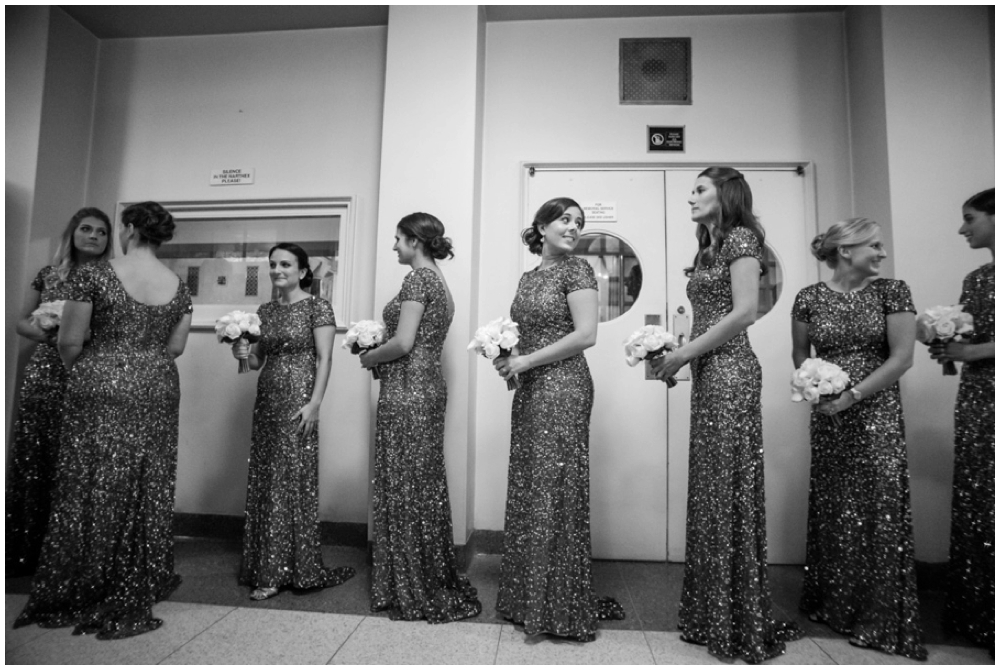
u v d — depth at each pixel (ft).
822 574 6.36
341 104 10.24
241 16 10.08
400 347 6.50
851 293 6.20
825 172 9.26
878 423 5.94
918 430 7.75
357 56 10.28
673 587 7.61
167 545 6.66
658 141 9.53
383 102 9.69
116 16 10.10
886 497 5.82
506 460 9.09
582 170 9.54
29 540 7.50
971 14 8.23
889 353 6.07
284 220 10.14
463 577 7.76
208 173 10.33
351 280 9.77
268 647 5.67
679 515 8.79
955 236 7.91
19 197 9.36
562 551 5.90
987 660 5.52
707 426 5.82
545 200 9.55
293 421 7.20
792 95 9.46
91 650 5.54
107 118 10.58
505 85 9.84
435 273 6.91
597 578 7.98
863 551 5.94
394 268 8.79
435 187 8.84
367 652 5.58
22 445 7.48
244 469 9.72
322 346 7.47
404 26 9.16
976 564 5.86
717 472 5.70
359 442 9.50
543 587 5.81
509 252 9.45
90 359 6.28
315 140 10.22
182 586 7.30
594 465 8.98
